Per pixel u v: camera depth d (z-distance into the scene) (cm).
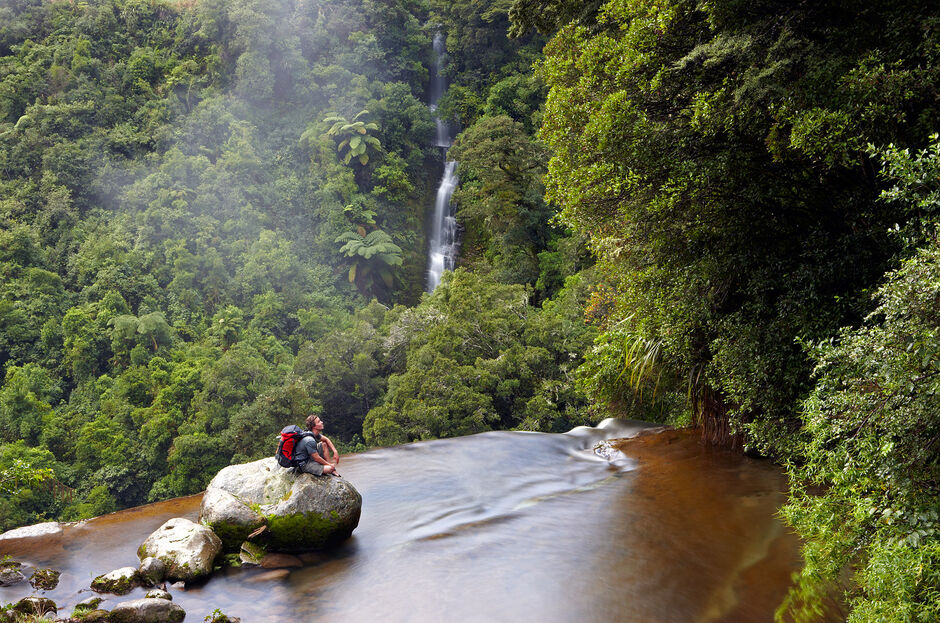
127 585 544
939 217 370
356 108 6184
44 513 3102
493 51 6662
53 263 5169
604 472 852
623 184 684
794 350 667
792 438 661
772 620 450
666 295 784
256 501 647
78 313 4528
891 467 349
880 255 587
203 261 5103
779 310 651
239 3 6344
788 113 555
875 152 385
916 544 328
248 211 5509
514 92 6081
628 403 1191
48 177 5500
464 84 6788
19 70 6297
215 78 6334
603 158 694
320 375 3369
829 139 518
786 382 657
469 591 521
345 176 5788
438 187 6238
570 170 765
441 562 582
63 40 6688
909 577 322
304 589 545
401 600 512
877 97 505
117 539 669
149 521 721
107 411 3762
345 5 6756
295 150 6119
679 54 698
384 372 3500
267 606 516
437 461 917
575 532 642
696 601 485
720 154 625
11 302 4688
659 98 694
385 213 5775
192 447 2972
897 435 359
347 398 3462
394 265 5441
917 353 306
